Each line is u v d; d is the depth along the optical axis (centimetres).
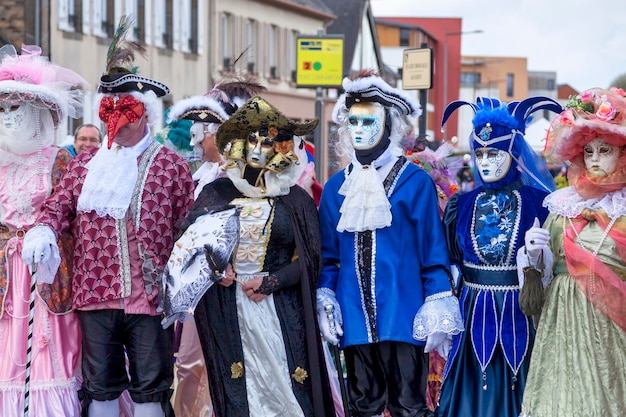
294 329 686
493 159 687
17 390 707
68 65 2606
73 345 722
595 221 650
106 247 697
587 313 642
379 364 707
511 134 686
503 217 688
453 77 7675
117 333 704
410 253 702
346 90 710
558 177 1399
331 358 772
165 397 707
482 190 703
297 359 684
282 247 688
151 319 700
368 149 706
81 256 704
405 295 695
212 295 685
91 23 2716
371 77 701
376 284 695
